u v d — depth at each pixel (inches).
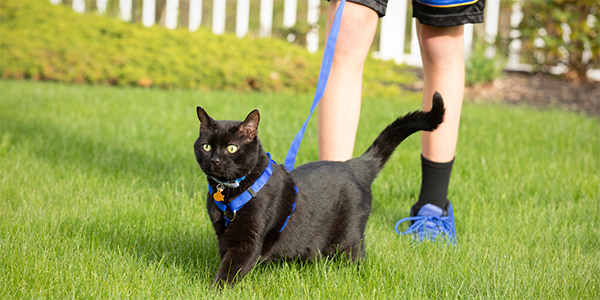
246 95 325.4
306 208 101.2
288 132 229.9
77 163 177.5
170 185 160.2
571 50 390.0
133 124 237.1
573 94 362.0
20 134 212.1
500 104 340.8
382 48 434.0
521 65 425.1
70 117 249.0
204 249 113.4
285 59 391.9
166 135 223.5
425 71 129.8
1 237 111.5
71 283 93.0
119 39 403.5
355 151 203.3
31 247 106.1
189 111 269.6
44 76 378.0
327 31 121.6
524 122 265.6
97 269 99.7
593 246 123.5
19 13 417.4
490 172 179.8
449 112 126.1
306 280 101.5
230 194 94.6
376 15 117.6
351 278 100.9
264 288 97.4
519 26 403.5
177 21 460.4
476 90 377.4
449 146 128.2
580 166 192.5
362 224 110.7
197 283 96.6
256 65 379.2
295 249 102.3
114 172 169.6
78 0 467.8
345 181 108.0
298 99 318.3
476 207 148.6
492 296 94.8
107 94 310.2
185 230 124.6
